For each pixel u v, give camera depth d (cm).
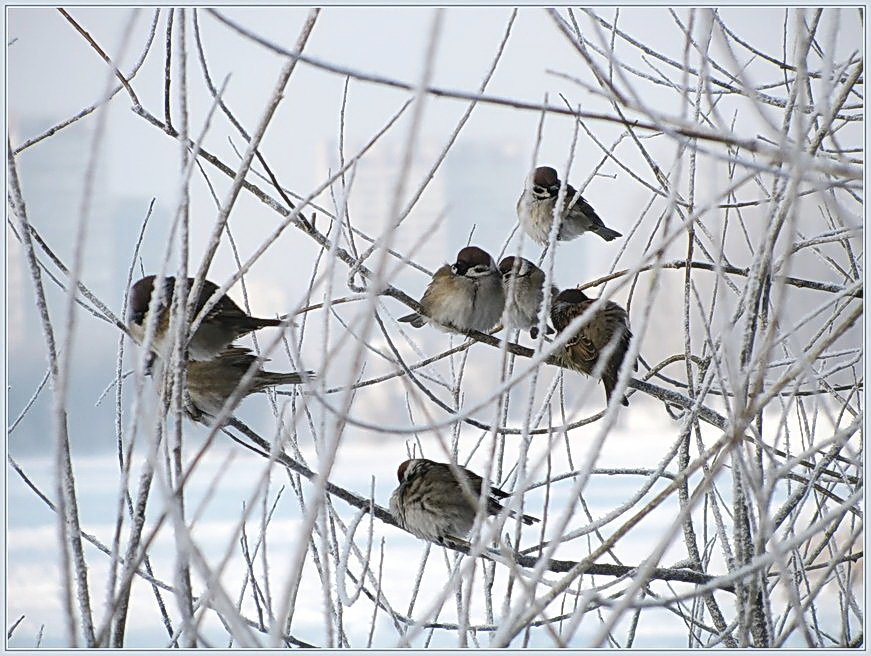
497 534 617
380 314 1084
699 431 911
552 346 541
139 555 579
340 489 1013
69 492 644
